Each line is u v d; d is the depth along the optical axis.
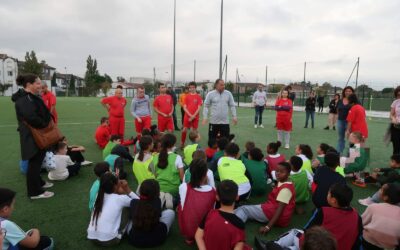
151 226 3.09
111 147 6.29
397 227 2.74
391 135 6.10
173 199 3.89
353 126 6.11
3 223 2.47
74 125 12.30
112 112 7.78
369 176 5.19
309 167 4.73
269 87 36.19
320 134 11.10
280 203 3.49
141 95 7.96
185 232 3.15
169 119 8.18
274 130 11.89
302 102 27.92
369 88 23.38
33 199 4.39
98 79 65.75
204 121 6.93
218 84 6.68
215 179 4.68
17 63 63.47
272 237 3.44
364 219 2.97
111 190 3.21
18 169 5.84
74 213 3.96
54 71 75.38
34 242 2.71
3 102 26.14
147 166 4.22
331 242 1.70
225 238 2.40
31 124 4.08
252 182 4.47
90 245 3.20
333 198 2.63
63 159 5.24
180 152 7.82
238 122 14.66
